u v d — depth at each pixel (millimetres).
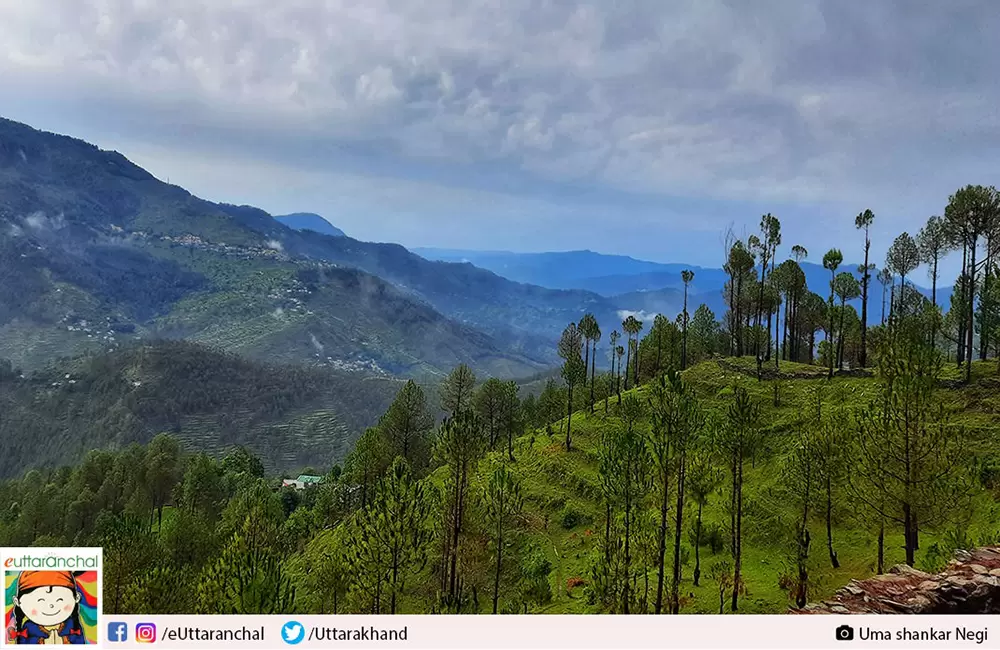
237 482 120250
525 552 52875
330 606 39875
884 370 29922
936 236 68312
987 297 61688
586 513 56875
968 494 29172
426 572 48125
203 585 27172
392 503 34375
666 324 94750
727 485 53031
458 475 42562
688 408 36188
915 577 19031
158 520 101688
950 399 52844
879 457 28875
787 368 77750
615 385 101688
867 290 73062
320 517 82312
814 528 44188
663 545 34562
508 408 81500
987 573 18375
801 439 44219
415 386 86250
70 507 100250
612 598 34062
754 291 91062
